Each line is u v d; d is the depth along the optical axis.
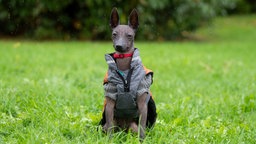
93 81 12.13
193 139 7.14
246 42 26.06
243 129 7.70
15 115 8.41
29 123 7.77
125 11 23.83
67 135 7.23
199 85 12.61
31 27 24.05
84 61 16.47
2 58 16.31
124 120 7.39
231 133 7.61
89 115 8.25
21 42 22.41
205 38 28.02
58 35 24.14
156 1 23.95
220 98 10.55
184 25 26.16
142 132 6.95
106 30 23.98
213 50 21.39
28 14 22.94
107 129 7.02
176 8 25.42
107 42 24.09
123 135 7.30
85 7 23.94
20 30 24.83
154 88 11.50
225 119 8.72
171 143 6.93
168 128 7.70
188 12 25.78
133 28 7.07
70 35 24.44
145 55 18.45
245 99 10.09
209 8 25.94
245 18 39.53
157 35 25.64
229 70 15.54
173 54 19.17
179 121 8.23
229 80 13.40
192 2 25.52
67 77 12.98
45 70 14.20
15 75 13.05
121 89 6.71
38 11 22.59
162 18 25.73
